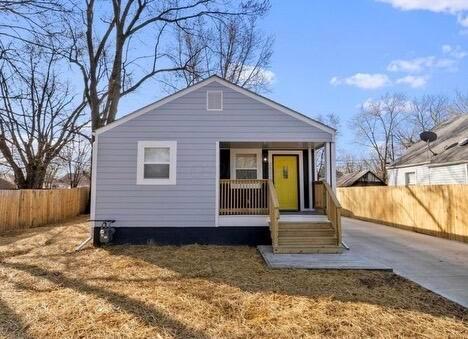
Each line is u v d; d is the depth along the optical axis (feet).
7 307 17.22
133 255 29.76
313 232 32.65
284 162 42.86
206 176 35.19
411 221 48.34
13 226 47.11
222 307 17.34
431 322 15.56
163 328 14.87
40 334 14.26
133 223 34.73
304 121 35.96
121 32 62.28
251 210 35.24
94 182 34.76
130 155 35.17
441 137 65.57
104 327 14.92
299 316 16.20
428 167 59.31
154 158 35.35
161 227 34.78
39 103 69.10
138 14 62.39
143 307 17.25
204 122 35.65
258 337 14.10
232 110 35.86
